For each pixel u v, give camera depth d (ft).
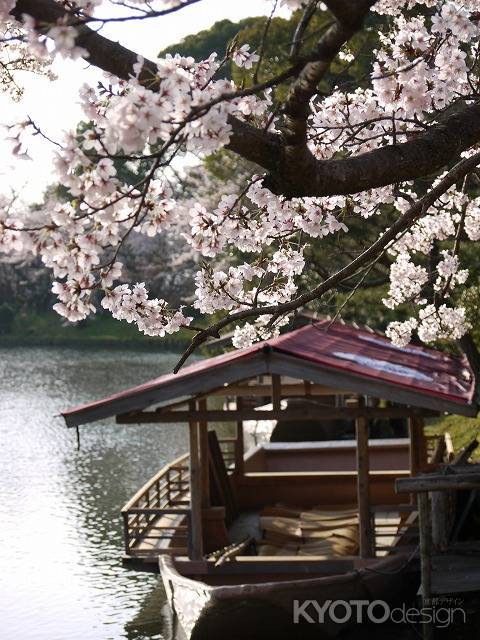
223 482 41.50
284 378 46.34
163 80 11.13
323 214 18.11
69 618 40.24
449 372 42.83
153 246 171.22
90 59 12.23
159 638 37.70
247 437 84.58
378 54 17.44
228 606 30.32
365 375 31.94
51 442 83.87
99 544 51.57
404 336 32.04
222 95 10.96
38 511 59.06
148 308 16.22
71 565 47.70
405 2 21.21
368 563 32.73
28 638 38.01
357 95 19.38
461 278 31.71
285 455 55.88
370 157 14.17
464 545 33.47
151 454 77.46
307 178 13.33
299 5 11.75
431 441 60.49
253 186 16.78
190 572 33.04
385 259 35.99
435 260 36.70
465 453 40.19
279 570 32.86
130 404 32.83
